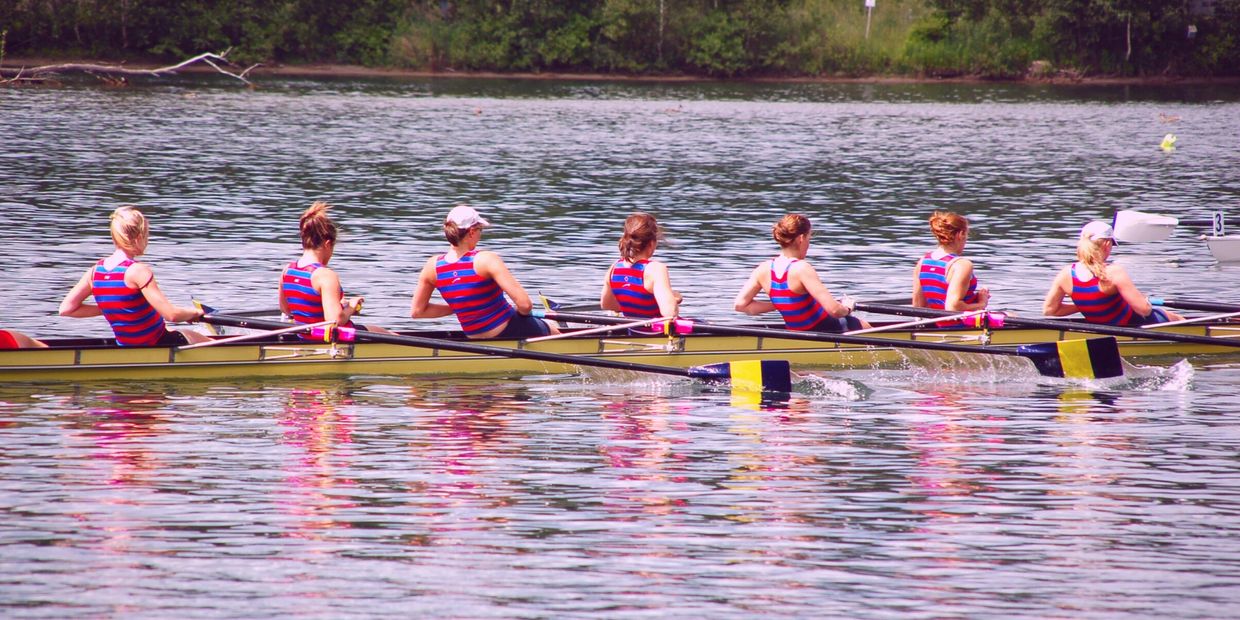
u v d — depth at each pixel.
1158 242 85.25
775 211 98.81
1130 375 47.41
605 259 73.62
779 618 24.48
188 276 64.81
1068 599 25.50
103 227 81.56
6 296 57.47
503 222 89.94
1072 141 170.62
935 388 45.19
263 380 43.91
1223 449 36.62
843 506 31.06
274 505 30.59
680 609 24.84
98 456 34.34
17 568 26.34
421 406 40.97
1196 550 28.22
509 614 24.50
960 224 48.00
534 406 41.47
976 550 28.14
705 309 58.38
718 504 31.14
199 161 127.56
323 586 25.73
